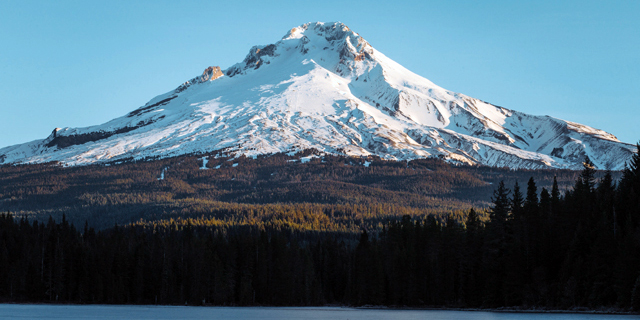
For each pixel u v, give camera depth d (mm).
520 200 148875
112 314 148625
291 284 173750
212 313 152875
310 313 150250
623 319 110250
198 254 176625
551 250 136000
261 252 177250
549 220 140500
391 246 165750
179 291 177000
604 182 153250
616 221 135750
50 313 150375
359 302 164875
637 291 115312
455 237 151750
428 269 152875
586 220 135125
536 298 132125
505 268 138125
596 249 125125
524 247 138500
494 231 146250
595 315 116750
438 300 150375
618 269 119750
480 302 143500
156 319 136750
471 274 147000
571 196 143500
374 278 161875
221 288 171250
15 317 140375
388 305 160125
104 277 177250
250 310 160875
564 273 128125
